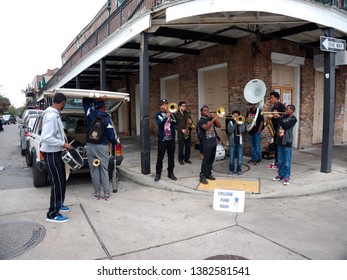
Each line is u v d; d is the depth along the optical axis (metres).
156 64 13.88
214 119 6.34
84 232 4.35
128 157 9.91
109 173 6.64
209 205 5.51
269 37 8.24
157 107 14.12
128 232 4.34
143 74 7.23
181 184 6.61
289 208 5.32
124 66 12.84
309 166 7.94
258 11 6.30
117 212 5.17
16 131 29.69
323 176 6.96
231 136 7.24
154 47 9.77
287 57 9.48
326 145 7.16
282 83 9.79
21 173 8.40
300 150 10.15
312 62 10.35
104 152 5.75
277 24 7.69
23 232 4.34
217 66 10.20
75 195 6.20
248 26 8.09
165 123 6.67
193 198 5.93
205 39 8.67
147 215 5.02
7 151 13.32
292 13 6.39
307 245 3.89
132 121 16.75
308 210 5.22
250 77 8.91
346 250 3.75
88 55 11.30
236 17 6.94
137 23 7.29
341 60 7.09
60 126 4.73
